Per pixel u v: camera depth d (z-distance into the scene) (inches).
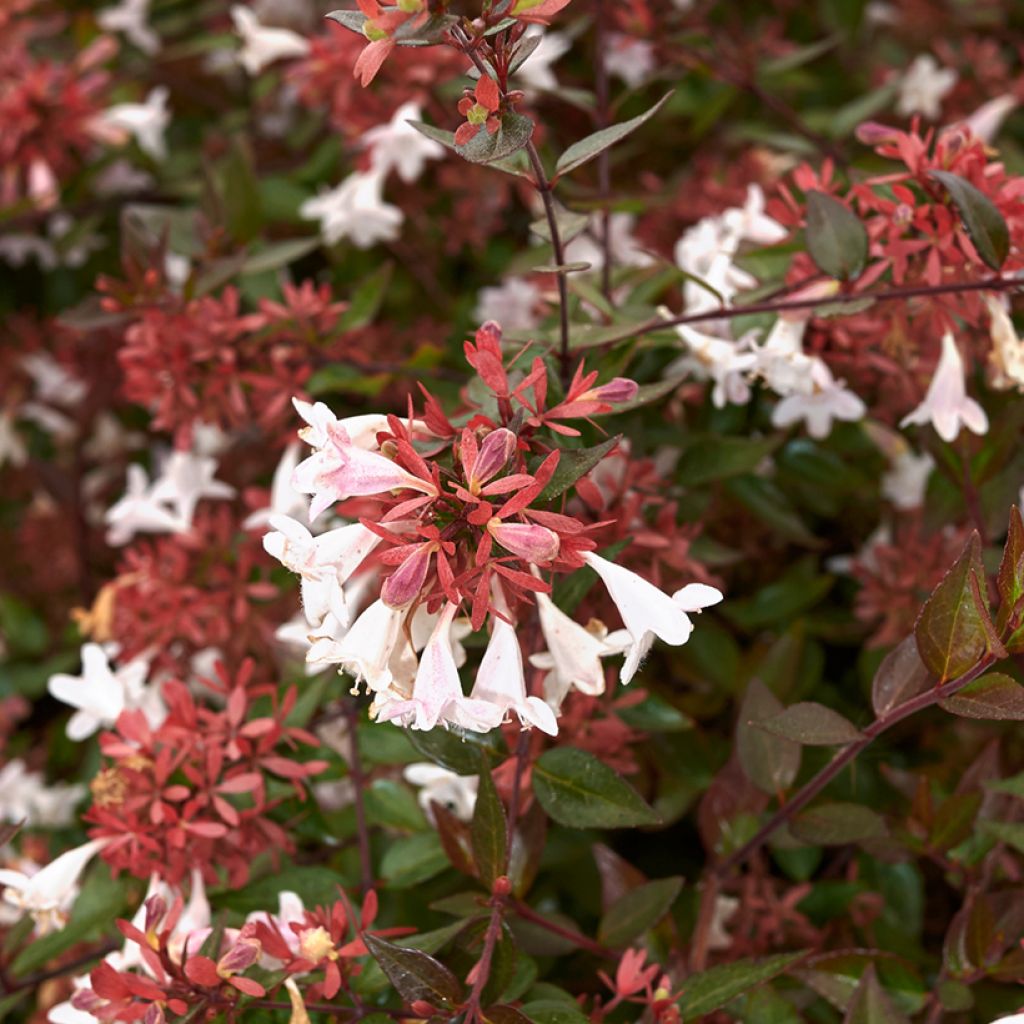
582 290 21.1
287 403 23.5
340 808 23.4
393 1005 20.0
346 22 17.8
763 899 21.6
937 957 22.1
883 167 25.7
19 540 32.7
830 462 23.7
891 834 21.0
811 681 23.5
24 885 20.3
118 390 31.4
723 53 27.7
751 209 23.3
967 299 20.5
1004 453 22.0
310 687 21.6
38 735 30.0
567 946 20.6
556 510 19.0
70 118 28.3
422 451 18.5
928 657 18.7
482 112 17.8
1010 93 30.9
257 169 30.8
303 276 31.3
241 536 23.7
